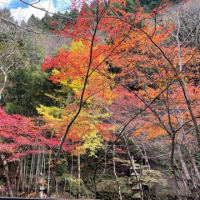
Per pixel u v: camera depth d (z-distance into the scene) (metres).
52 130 8.52
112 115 8.24
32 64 12.84
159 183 10.62
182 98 6.12
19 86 14.07
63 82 8.45
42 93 13.42
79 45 6.00
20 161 11.12
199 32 5.36
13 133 7.20
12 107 13.46
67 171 13.47
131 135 8.59
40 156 13.52
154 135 7.81
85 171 13.82
